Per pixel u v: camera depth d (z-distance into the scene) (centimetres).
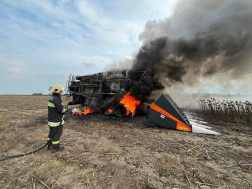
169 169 261
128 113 803
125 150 359
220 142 418
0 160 300
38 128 579
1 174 253
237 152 347
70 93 1075
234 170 265
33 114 953
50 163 290
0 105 1516
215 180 235
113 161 301
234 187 216
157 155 330
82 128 588
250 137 468
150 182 228
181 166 279
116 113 837
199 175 248
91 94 951
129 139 445
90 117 843
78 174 251
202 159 310
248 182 228
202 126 577
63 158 314
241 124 674
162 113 580
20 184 224
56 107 336
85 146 386
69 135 487
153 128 589
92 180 233
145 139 445
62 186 218
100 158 315
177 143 409
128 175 248
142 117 834
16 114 941
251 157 320
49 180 234
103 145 392
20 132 504
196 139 445
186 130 536
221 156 325
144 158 314
